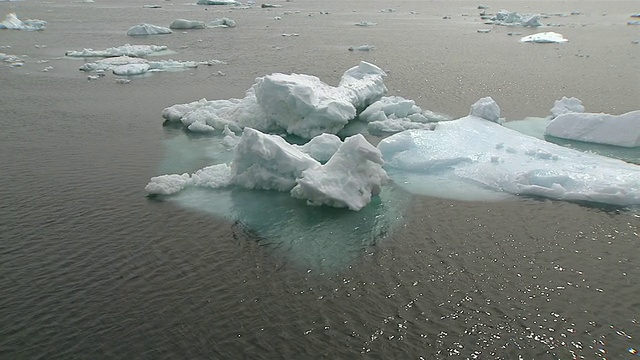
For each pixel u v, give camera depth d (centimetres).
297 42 6912
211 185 2584
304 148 2936
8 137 3231
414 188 2569
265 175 2561
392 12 11162
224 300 1736
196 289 1791
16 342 1542
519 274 1886
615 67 5316
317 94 3534
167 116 3609
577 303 1731
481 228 2195
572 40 7188
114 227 2181
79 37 7069
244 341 1553
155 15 9825
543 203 2391
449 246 2069
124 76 4853
